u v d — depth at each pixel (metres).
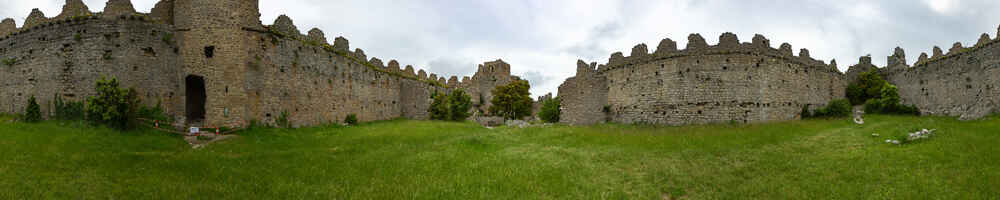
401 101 48.75
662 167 14.44
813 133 21.50
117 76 23.30
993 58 27.64
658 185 12.32
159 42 24.67
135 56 23.86
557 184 12.26
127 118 21.30
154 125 22.94
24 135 17.73
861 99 39.31
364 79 39.66
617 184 12.45
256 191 11.31
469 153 17.77
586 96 39.47
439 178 13.00
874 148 15.68
